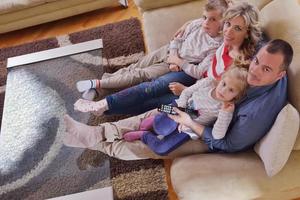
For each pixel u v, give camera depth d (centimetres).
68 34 255
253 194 118
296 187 123
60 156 169
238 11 126
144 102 162
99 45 210
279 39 113
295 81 112
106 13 268
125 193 164
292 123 105
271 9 135
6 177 169
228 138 125
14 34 268
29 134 179
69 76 199
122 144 154
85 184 158
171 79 160
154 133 150
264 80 111
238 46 130
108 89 182
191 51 158
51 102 189
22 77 204
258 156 125
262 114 112
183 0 193
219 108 131
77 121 177
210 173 120
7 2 243
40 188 162
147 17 192
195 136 137
